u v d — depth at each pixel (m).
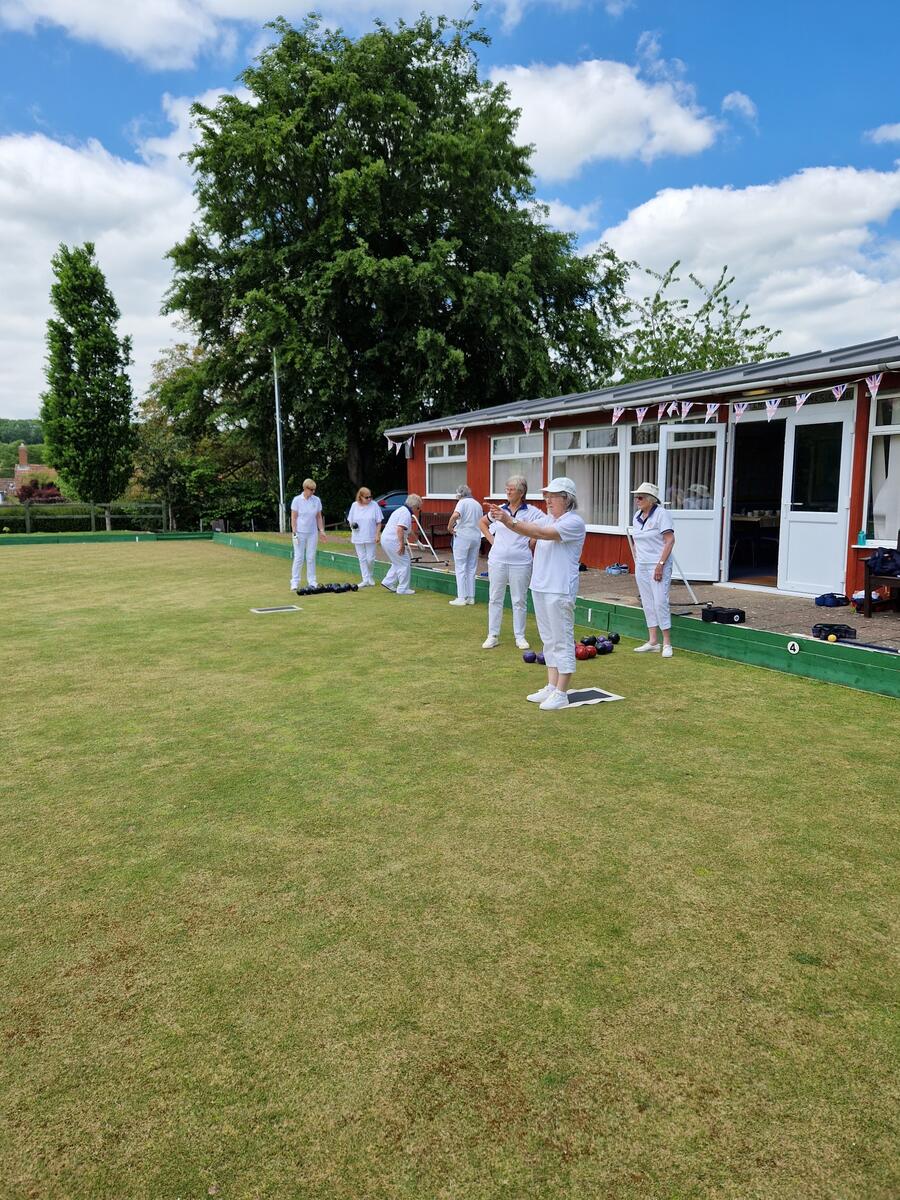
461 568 10.02
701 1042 2.24
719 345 29.86
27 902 3.04
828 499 9.16
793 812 3.75
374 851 3.41
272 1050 2.23
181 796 4.04
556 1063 2.17
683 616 7.85
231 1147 1.92
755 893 3.03
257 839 3.54
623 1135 1.93
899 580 7.57
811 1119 1.97
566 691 5.66
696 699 5.70
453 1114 2.00
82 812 3.85
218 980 2.55
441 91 24.58
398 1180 1.82
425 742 4.82
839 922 2.83
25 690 6.14
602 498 13.01
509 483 7.22
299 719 5.32
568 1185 1.79
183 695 5.96
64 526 26.73
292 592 11.55
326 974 2.57
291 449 27.45
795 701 5.63
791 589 9.62
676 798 3.93
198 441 31.20
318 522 11.40
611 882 3.13
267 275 23.75
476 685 6.14
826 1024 2.31
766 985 2.48
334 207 22.55
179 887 3.13
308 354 22.00
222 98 22.83
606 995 2.45
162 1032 2.32
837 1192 1.77
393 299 22.91
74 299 27.52
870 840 3.46
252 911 2.95
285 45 22.94
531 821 3.69
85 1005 2.44
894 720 5.17
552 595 5.32
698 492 10.71
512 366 24.08
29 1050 2.25
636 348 30.72
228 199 23.64
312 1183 1.81
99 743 4.88
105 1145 1.93
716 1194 1.77
